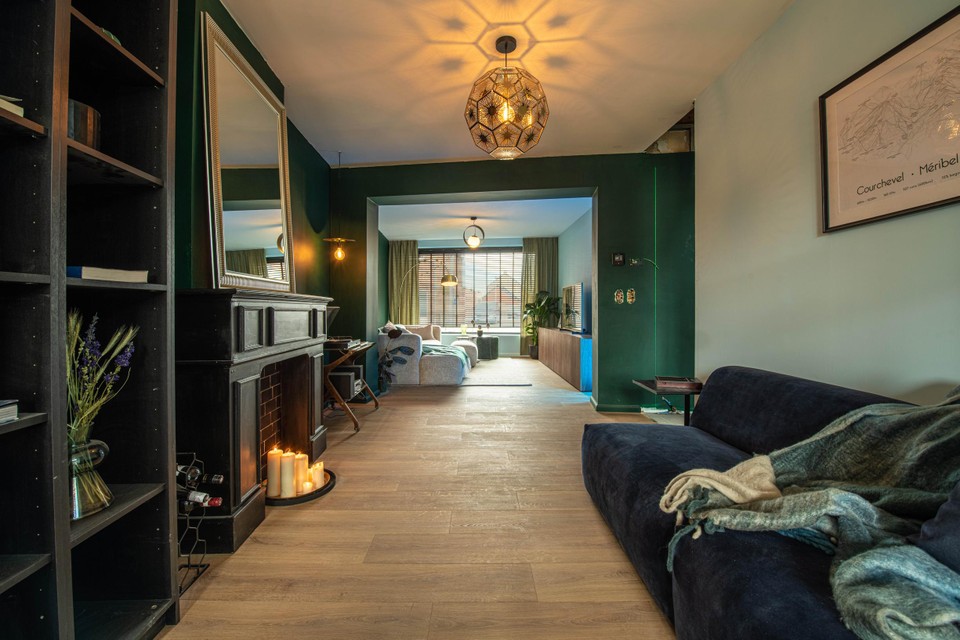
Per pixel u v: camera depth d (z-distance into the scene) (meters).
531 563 1.71
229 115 2.21
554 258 8.88
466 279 9.26
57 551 0.99
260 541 1.86
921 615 0.71
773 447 1.72
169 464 1.39
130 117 1.36
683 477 1.44
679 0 2.20
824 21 1.98
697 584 1.12
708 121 3.02
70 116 1.18
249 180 2.43
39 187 0.98
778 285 2.30
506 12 2.29
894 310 1.64
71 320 1.21
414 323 9.16
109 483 1.37
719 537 1.16
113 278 1.20
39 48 0.98
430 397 5.00
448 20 2.35
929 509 1.02
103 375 1.31
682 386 2.83
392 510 2.16
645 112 3.44
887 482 1.20
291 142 3.56
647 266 4.30
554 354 7.08
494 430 3.61
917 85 1.51
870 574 0.84
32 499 0.98
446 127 3.66
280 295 2.22
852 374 1.83
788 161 2.23
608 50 2.63
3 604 0.99
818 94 2.02
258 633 1.33
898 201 1.59
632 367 4.31
